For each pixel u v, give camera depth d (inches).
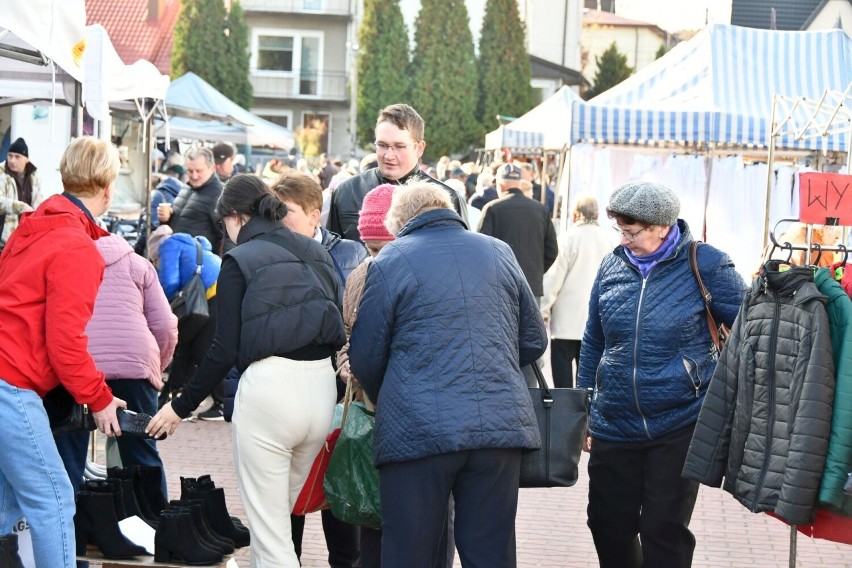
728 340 189.0
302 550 254.7
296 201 211.3
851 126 408.5
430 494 168.1
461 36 2015.3
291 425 185.5
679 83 651.5
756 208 580.4
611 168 608.1
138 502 214.7
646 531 200.4
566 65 2306.8
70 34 257.4
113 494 202.1
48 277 177.3
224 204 193.5
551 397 187.0
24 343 177.6
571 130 586.9
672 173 587.8
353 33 2228.1
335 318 189.5
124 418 188.7
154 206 498.6
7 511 185.9
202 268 372.2
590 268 394.6
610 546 210.2
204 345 376.5
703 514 299.0
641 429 198.2
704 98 627.2
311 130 2202.3
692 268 197.2
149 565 195.5
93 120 354.6
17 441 176.6
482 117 2050.9
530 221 407.5
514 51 2054.6
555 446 185.6
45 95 359.3
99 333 234.2
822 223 210.7
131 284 240.4
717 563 254.4
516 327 178.2
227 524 210.4
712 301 196.7
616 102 657.0
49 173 658.8
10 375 176.6
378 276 173.3
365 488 186.1
